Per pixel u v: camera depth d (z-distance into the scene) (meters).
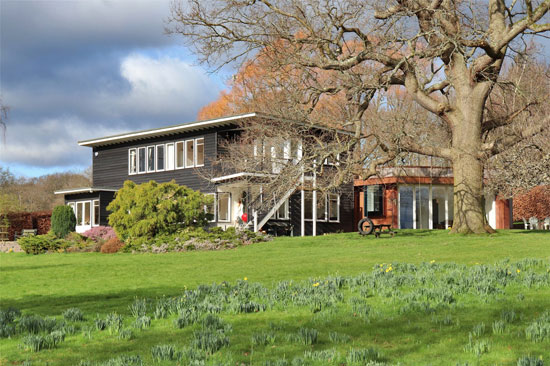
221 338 7.64
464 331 8.00
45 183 97.19
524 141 26.25
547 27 23.78
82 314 9.98
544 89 30.89
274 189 28.97
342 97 36.34
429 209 40.56
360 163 27.62
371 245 25.28
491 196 40.53
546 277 11.99
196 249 27.28
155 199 29.56
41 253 30.22
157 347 7.14
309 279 13.26
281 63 26.05
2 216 46.31
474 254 19.70
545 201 46.09
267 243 28.69
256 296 11.38
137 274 17.36
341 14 25.84
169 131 40.94
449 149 27.91
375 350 6.93
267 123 32.47
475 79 27.14
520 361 6.11
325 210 41.91
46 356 7.41
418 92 27.19
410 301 9.86
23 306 11.94
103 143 45.88
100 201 43.41
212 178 35.91
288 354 7.13
